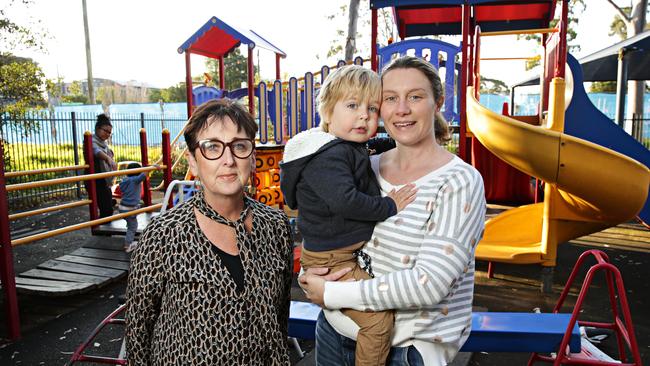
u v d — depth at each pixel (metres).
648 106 22.58
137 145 17.70
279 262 1.59
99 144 7.14
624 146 5.53
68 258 5.94
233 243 1.51
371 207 1.65
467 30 6.04
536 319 2.74
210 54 8.41
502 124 4.39
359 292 1.61
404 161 1.77
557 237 4.98
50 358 3.72
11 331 4.04
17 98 13.62
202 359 1.40
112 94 41.91
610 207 4.36
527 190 9.65
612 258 6.33
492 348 2.62
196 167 1.53
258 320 1.48
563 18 4.99
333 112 1.81
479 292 5.11
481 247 5.46
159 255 1.44
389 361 1.73
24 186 4.98
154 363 1.47
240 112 1.52
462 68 6.09
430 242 1.58
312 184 1.75
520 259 5.04
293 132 7.39
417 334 1.66
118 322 2.80
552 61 6.15
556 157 4.20
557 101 4.75
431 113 1.72
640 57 11.41
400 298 1.55
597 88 34.09
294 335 2.80
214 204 1.52
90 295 5.11
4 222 3.99
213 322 1.41
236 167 1.48
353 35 11.29
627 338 2.64
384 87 1.75
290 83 7.34
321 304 1.74
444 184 1.62
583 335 3.30
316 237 1.81
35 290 4.75
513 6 8.16
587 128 5.61
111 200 7.36
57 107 23.44
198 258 1.43
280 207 7.57
